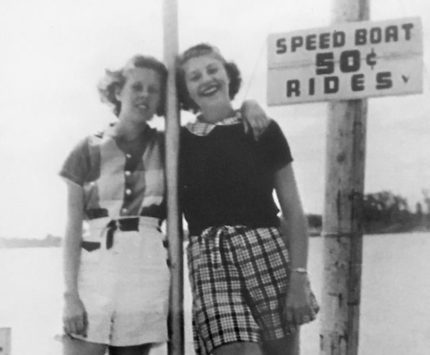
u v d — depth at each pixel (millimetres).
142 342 3156
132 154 3191
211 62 3111
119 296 3184
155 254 3143
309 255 2984
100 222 3221
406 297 2893
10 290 3350
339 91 2982
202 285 3061
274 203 3023
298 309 2982
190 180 3111
